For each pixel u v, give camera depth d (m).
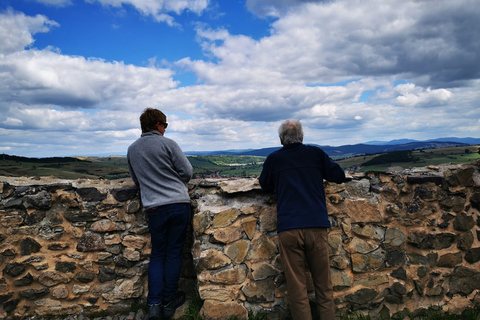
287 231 2.29
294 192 2.33
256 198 2.79
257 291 2.67
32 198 2.75
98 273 2.82
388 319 2.76
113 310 2.81
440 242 2.87
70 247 2.80
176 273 2.67
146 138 2.65
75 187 2.80
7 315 2.73
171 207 2.54
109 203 2.81
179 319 2.67
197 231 2.66
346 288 2.75
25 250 2.75
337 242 2.76
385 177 2.91
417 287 2.82
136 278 2.84
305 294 2.33
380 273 2.79
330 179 2.45
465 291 2.87
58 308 2.77
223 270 2.65
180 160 2.63
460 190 2.90
